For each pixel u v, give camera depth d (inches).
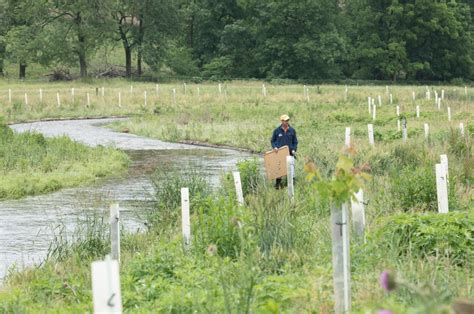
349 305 402.9
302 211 731.4
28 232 828.0
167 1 4751.5
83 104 2832.2
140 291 498.9
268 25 5017.2
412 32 5103.3
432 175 796.0
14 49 4256.9
